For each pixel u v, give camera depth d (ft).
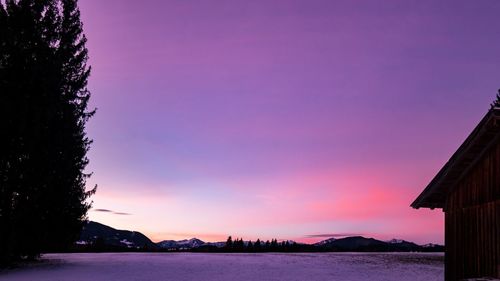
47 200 143.23
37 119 136.26
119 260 181.37
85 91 164.14
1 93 135.64
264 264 184.03
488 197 55.21
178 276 123.24
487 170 55.88
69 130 150.20
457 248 60.13
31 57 141.49
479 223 56.49
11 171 136.26
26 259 162.50
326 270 158.81
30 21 142.82
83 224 158.40
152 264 163.43
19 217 137.18
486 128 52.90
